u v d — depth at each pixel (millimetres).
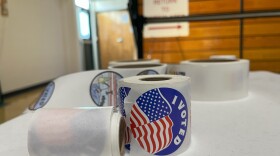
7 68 1197
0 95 1014
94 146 118
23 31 1342
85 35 2027
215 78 260
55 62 1757
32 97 1161
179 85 134
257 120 193
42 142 120
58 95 234
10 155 146
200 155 135
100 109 130
